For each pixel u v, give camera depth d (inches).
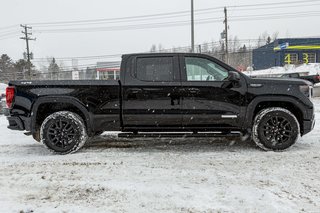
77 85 217.2
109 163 192.4
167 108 216.1
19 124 219.6
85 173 172.9
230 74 208.2
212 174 166.9
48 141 217.5
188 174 167.5
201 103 215.8
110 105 217.2
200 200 133.0
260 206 126.3
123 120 218.5
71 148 217.6
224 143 246.5
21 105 217.6
